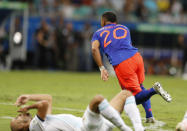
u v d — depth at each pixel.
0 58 62.31
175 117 22.17
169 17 79.56
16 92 32.91
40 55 64.31
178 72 74.75
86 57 67.75
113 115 13.74
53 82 44.53
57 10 69.25
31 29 64.31
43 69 65.19
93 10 73.38
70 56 66.31
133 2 76.06
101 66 18.77
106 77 18.64
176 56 76.06
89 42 67.44
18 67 62.88
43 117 14.41
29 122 14.55
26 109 14.25
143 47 74.31
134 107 15.03
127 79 18.12
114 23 19.80
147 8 78.38
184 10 83.12
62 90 36.19
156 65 73.88
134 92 17.92
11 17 60.88
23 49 61.19
